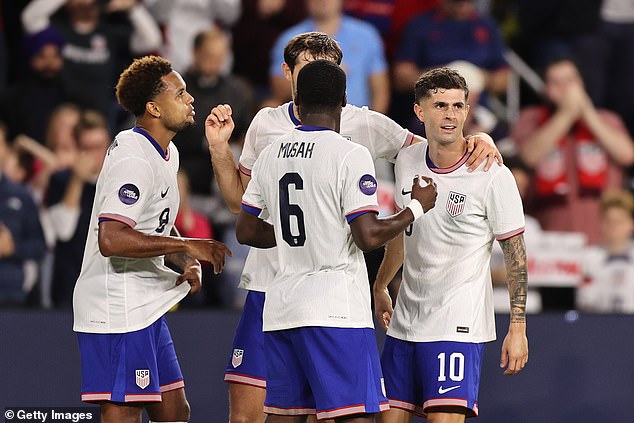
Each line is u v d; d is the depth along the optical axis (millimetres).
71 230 27672
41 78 31688
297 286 16672
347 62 31656
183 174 28000
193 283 18688
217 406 22875
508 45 35750
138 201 17453
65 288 27344
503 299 27094
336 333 16484
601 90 34562
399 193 18641
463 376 18031
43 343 22547
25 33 31812
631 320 23672
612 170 31844
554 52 34406
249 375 19562
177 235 19469
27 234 27203
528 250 28578
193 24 33594
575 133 31609
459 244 18109
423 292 18375
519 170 30625
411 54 32844
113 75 32625
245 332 19625
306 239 16641
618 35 34719
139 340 17922
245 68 34750
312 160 16516
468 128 30844
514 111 33688
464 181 18031
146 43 32938
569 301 28578
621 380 23594
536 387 23516
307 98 16844
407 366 18547
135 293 17969
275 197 16828
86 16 32094
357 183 16297
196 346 22906
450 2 32812
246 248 27906
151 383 17984
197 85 30359
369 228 16188
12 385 22406
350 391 16500
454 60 32656
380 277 19594
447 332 18094
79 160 28156
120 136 17953
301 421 17234
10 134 31625
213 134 18938
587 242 31156
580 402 23531
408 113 33031
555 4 34906
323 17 31719
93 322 17906
